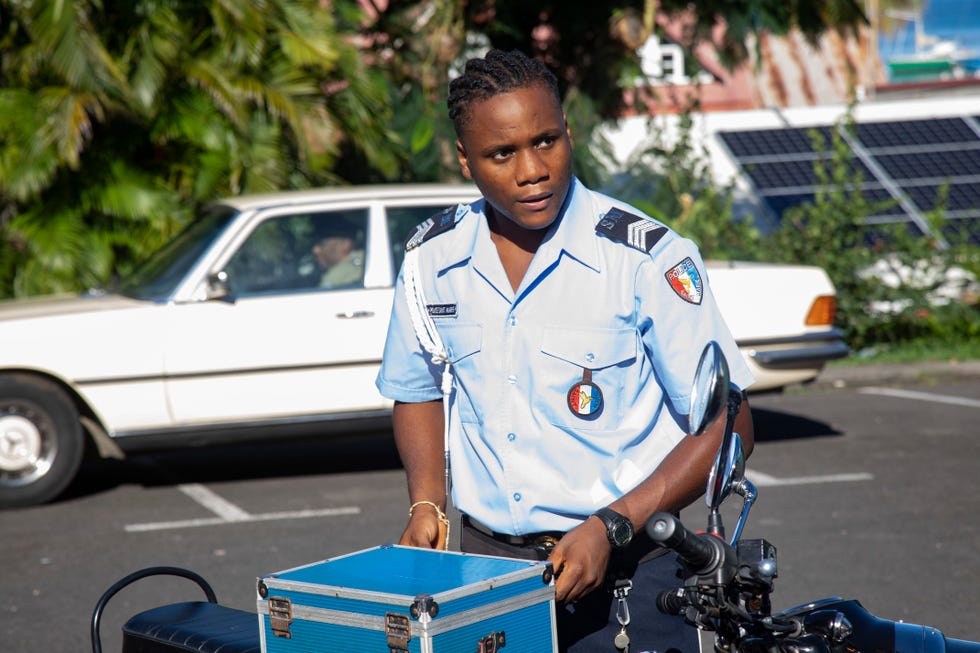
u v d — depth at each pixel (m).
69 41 10.49
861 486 7.69
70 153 10.36
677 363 2.23
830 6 13.24
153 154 11.66
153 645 2.71
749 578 1.98
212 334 7.63
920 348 13.72
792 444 9.17
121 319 7.59
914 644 2.46
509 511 2.32
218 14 11.29
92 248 10.96
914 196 16.08
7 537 6.89
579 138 12.92
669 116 17.14
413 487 2.50
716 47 13.45
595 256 2.26
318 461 8.93
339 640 2.00
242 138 11.59
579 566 2.12
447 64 12.71
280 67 11.87
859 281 13.52
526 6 13.07
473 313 2.34
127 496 7.92
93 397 7.54
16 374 7.52
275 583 2.07
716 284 8.66
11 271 11.30
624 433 2.29
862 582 5.67
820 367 8.82
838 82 19.38
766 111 18.16
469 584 1.96
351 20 13.28
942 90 19.77
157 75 11.04
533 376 2.28
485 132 2.18
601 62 13.27
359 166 13.23
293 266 7.85
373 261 7.90
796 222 13.93
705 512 7.07
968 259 13.83
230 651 2.54
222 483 8.25
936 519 6.82
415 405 2.55
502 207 2.23
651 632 2.34
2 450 7.52
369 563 2.16
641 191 13.91
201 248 7.85
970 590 5.53
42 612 5.50
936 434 9.39
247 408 7.68
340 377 7.78
